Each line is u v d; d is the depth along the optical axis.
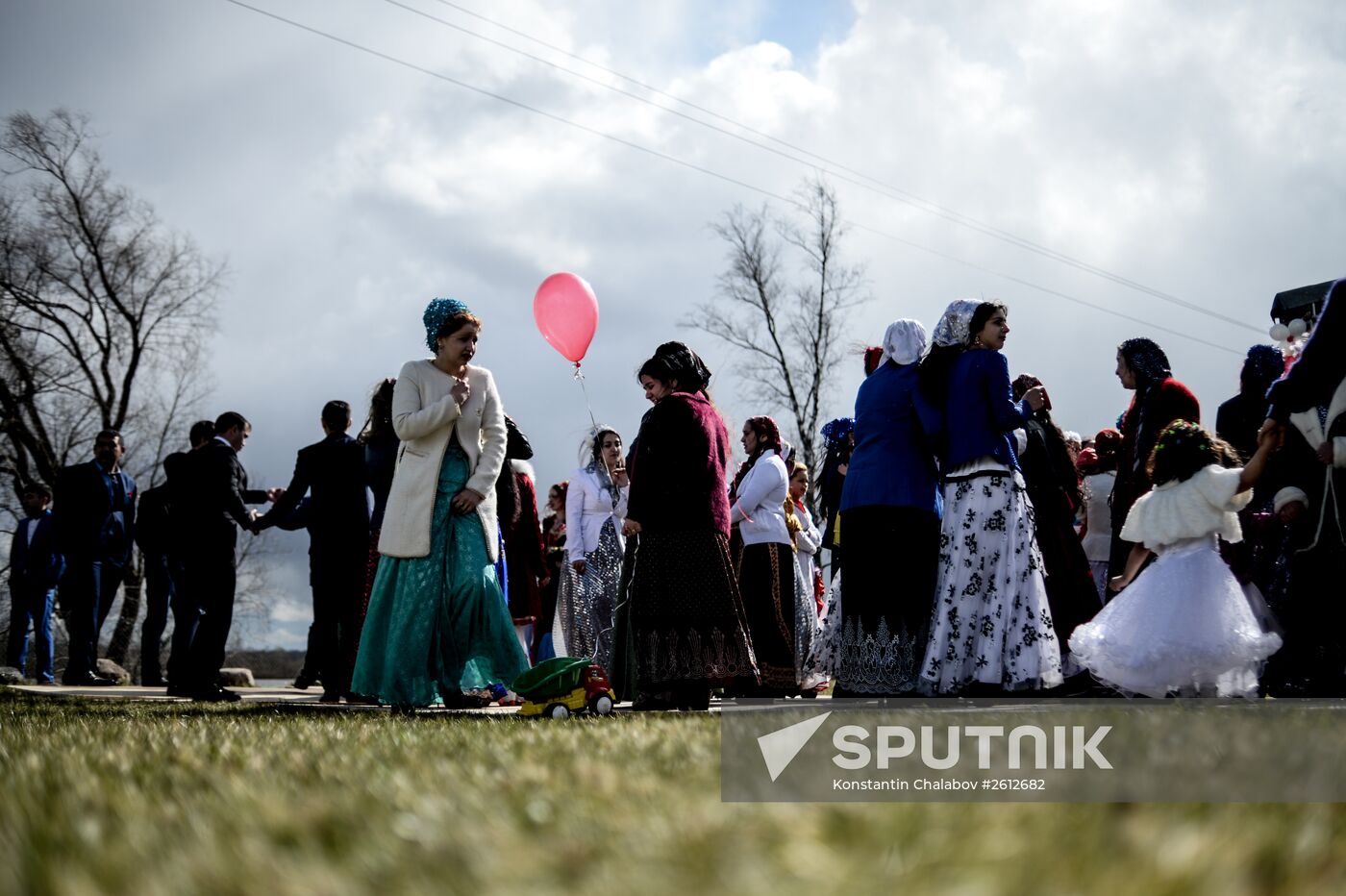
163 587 11.98
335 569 9.12
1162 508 6.00
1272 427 5.70
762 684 7.59
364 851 1.61
